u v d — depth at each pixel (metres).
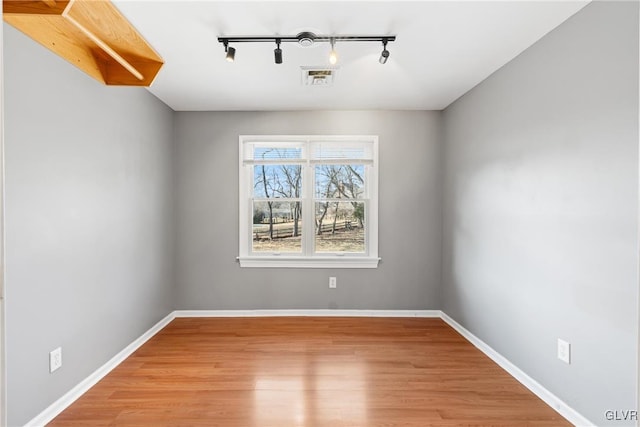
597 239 1.84
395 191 3.88
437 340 3.22
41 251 1.94
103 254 2.54
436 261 3.89
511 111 2.59
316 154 3.95
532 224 2.36
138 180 3.07
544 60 2.24
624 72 1.68
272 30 2.19
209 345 3.08
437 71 2.82
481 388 2.38
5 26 1.71
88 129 2.36
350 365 2.70
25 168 1.83
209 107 3.76
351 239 3.99
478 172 3.07
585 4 1.90
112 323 2.65
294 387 2.37
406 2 1.90
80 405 2.15
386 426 1.96
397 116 3.88
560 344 2.10
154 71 2.42
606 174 1.79
